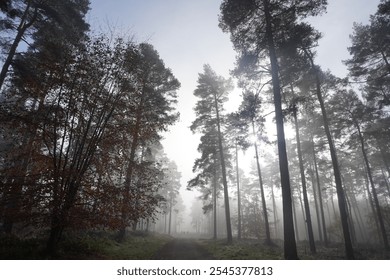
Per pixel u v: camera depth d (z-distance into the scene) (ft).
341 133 70.54
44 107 29.84
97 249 34.45
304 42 43.39
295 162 102.89
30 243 29.04
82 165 30.71
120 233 49.98
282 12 42.83
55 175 26.45
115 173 33.42
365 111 67.67
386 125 74.49
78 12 53.57
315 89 60.54
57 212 25.20
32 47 46.09
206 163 86.63
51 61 31.14
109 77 33.47
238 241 80.43
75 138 31.22
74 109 29.12
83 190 28.32
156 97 57.52
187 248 55.21
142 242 56.03
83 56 32.32
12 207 26.35
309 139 86.43
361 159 112.88
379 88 62.34
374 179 111.86
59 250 28.78
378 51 60.23
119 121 34.32
